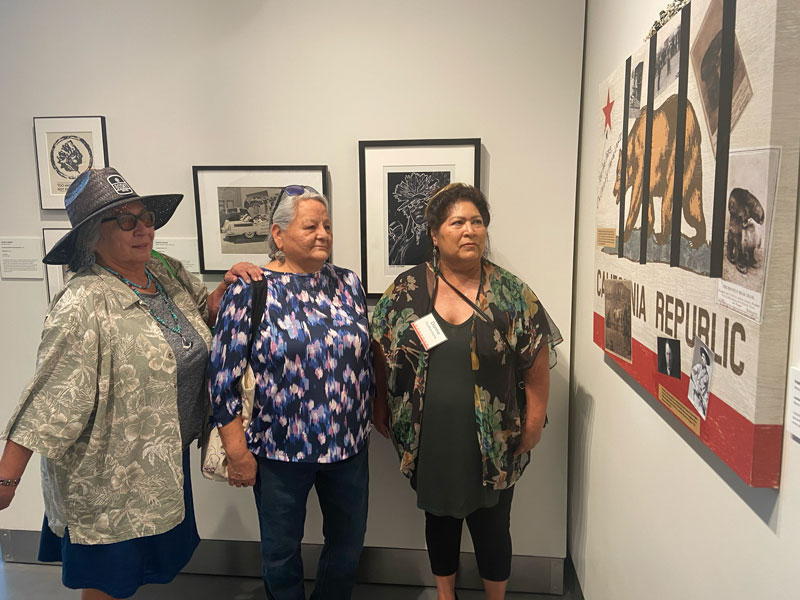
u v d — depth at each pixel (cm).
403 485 231
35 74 223
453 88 210
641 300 132
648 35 126
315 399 167
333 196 221
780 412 78
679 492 115
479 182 211
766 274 76
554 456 224
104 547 156
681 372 107
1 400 242
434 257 184
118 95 222
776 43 73
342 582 193
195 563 245
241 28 215
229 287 170
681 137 106
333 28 212
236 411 165
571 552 227
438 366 172
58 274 232
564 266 214
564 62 204
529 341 175
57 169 227
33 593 230
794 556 75
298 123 217
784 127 73
